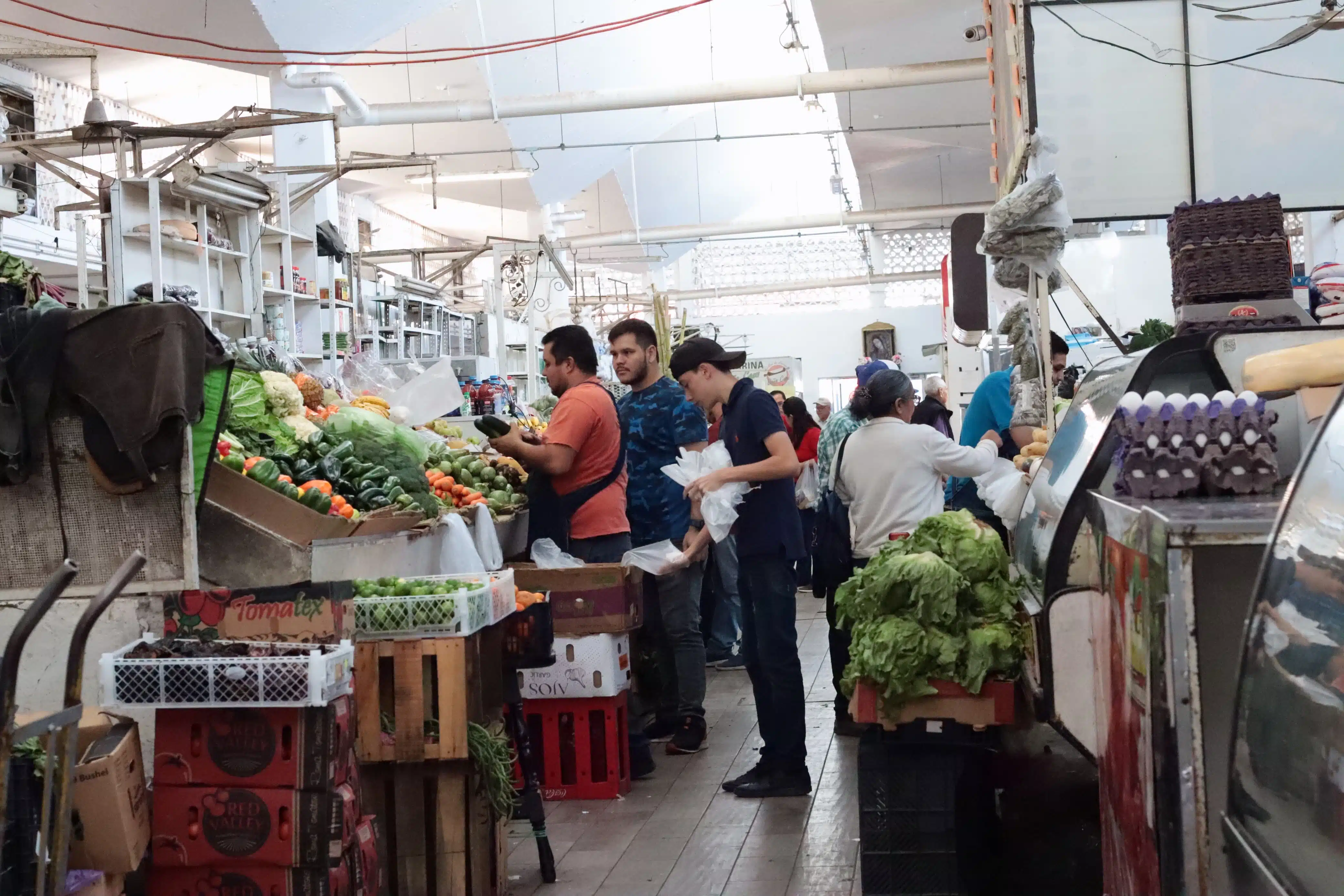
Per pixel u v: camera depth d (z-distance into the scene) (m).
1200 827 1.92
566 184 22.31
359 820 2.99
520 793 4.04
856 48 15.38
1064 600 3.00
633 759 5.17
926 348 30.59
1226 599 1.98
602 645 4.84
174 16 11.91
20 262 3.68
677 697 5.92
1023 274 5.04
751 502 4.68
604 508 5.34
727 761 5.36
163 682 2.77
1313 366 2.79
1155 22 5.59
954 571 3.41
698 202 27.91
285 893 2.78
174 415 3.28
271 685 2.75
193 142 11.09
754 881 3.79
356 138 18.00
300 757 2.79
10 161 13.38
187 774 2.82
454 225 28.81
